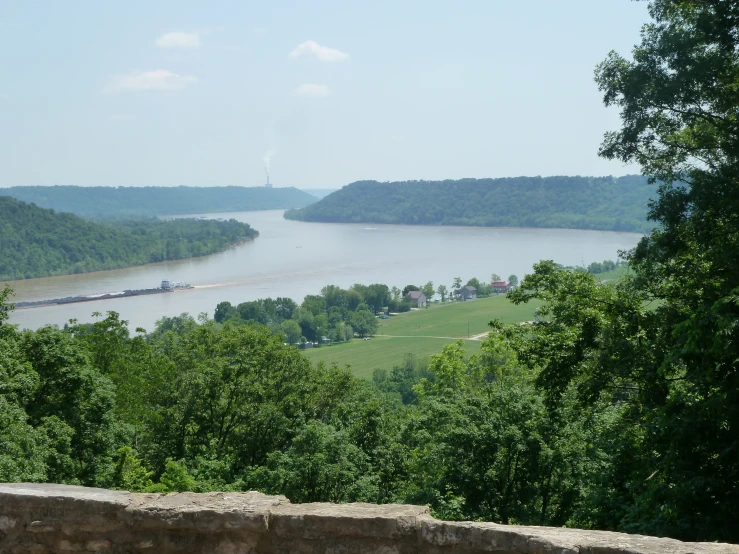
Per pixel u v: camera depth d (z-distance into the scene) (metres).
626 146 20.16
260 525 4.91
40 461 20.23
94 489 5.52
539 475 19.44
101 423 27.59
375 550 4.84
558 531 4.52
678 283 18.08
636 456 12.64
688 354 11.23
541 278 20.23
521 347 18.84
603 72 20.05
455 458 19.56
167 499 5.27
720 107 18.70
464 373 32.16
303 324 138.00
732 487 10.01
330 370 40.91
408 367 98.19
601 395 18.16
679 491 9.83
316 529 4.92
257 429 35.12
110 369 38.78
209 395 35.06
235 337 39.78
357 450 26.17
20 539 5.32
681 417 10.80
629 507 11.48
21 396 24.11
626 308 17.91
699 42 18.39
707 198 17.98
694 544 4.20
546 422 19.55
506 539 4.50
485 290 185.50
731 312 10.41
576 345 17.45
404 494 25.66
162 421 35.16
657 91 18.64
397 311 169.88
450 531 4.65
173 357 40.19
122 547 5.19
